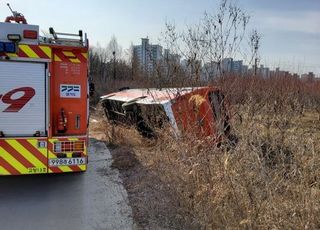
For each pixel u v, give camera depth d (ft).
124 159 25.44
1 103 19.39
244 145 15.21
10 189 20.43
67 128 20.47
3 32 19.10
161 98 23.34
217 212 13.28
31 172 19.86
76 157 20.45
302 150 15.19
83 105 20.67
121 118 35.50
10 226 15.42
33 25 19.43
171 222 14.80
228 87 18.48
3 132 19.51
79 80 20.53
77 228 15.19
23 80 19.62
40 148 19.93
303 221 11.25
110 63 103.40
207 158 15.48
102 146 31.42
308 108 37.86
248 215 11.98
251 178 13.57
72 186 20.92
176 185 15.78
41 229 15.12
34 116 19.88
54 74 20.13
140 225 15.19
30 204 18.10
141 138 30.27
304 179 12.99
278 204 12.23
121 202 18.08
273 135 17.11
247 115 18.19
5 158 19.49
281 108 21.27
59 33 19.95
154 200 16.79
